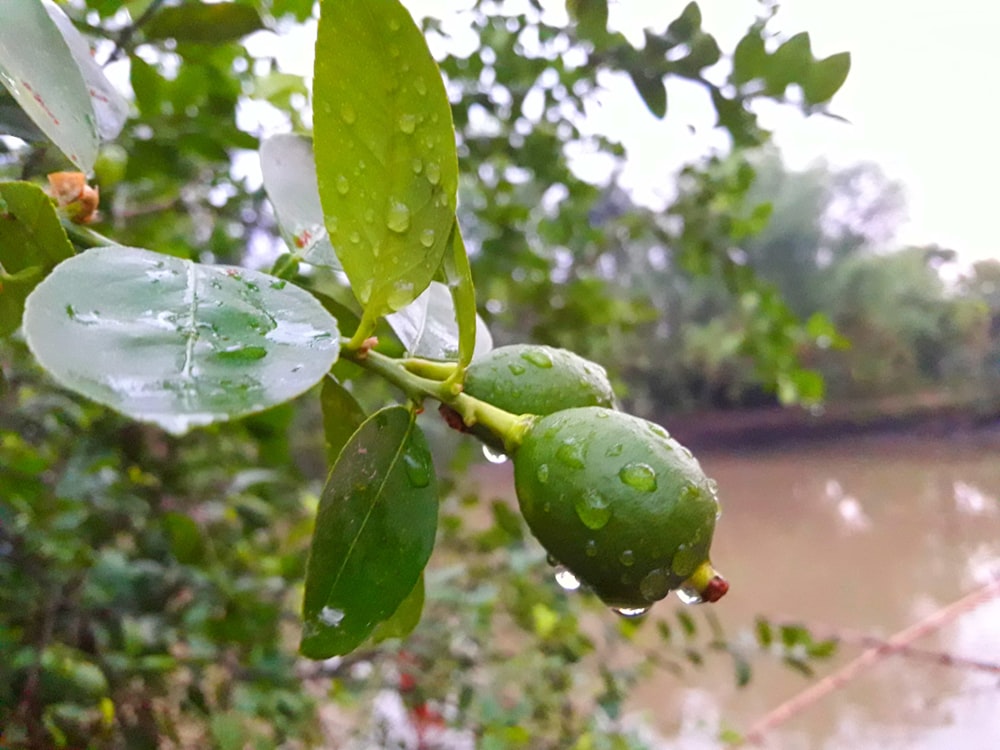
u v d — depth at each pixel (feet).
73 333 0.31
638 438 0.45
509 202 1.53
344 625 0.44
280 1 0.92
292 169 0.63
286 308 0.36
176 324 0.33
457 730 1.52
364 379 1.50
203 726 1.22
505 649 1.71
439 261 0.42
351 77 0.38
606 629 1.65
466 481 2.05
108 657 1.06
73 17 0.80
